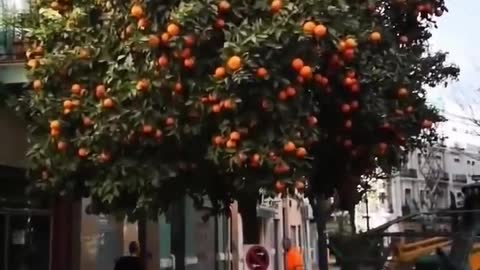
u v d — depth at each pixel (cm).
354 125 821
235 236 2238
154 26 684
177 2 686
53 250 1205
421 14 868
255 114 684
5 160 1033
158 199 761
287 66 689
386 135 845
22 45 959
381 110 807
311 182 909
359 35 752
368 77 782
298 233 4212
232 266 2205
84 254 1297
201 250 1906
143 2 686
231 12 687
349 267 736
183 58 674
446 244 739
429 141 1162
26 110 848
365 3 779
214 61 687
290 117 698
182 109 699
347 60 745
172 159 733
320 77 733
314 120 716
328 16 692
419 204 7300
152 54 691
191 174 757
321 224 1399
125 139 716
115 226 1427
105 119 717
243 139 684
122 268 1155
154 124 701
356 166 874
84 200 1300
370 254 736
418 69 871
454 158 7825
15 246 1114
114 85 717
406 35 888
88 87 758
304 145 712
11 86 990
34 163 800
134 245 1376
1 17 981
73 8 809
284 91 684
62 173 780
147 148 728
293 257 2203
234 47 659
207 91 680
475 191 977
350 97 795
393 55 815
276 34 666
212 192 808
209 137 717
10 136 1042
